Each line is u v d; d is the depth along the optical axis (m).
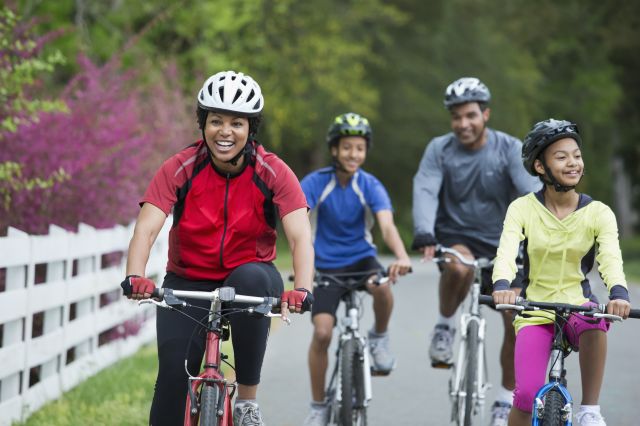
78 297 20.80
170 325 12.37
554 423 12.00
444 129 98.38
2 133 22.55
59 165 23.64
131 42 34.03
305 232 12.48
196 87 48.50
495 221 18.48
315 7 79.00
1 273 20.08
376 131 98.56
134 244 12.24
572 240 13.34
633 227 153.62
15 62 22.05
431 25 99.94
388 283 17.59
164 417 12.17
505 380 17.16
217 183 12.61
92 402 18.88
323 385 17.08
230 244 12.70
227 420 11.63
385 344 18.11
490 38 103.31
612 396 20.95
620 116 122.62
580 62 118.00
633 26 114.88
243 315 12.20
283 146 94.75
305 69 79.56
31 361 17.92
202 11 56.69
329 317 16.94
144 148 29.44
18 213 22.88
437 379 22.92
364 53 83.31
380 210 17.38
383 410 19.61
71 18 54.69
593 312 12.10
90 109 28.36
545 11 114.69
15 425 16.66
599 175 129.25
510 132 101.38
